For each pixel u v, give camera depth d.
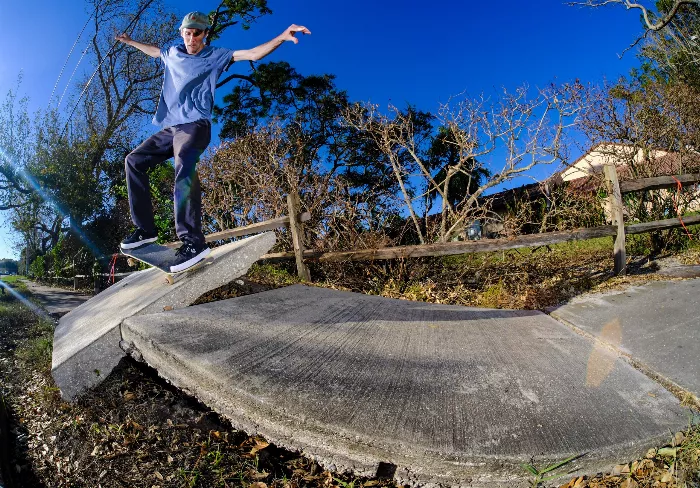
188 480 1.91
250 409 2.17
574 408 2.13
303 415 2.03
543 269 5.84
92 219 19.14
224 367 2.39
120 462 2.04
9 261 33.19
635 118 7.77
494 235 6.80
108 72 20.89
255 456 2.10
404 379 2.38
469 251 5.04
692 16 13.65
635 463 1.87
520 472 1.81
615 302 3.90
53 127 17.98
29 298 8.86
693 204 6.60
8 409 2.65
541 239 4.89
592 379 2.44
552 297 4.44
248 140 9.80
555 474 1.82
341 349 2.76
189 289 3.34
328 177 8.47
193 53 3.39
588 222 6.54
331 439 1.98
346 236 6.77
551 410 2.11
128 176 3.39
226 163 9.83
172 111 3.42
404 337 3.09
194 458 2.06
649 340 2.92
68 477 1.97
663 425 2.02
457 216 7.02
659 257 5.68
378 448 1.89
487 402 2.17
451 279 5.86
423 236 8.04
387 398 2.17
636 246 6.30
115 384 2.75
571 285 4.78
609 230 4.95
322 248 6.81
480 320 3.60
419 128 16.33
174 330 2.81
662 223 5.13
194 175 3.40
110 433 2.26
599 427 1.99
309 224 7.41
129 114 21.48
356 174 18.14
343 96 19.23
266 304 3.70
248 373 2.34
